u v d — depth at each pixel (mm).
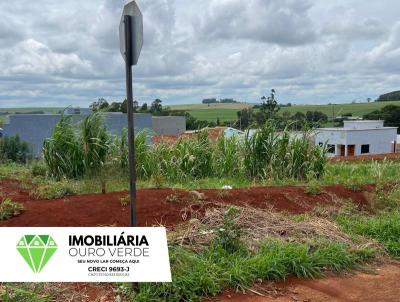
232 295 4824
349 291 5148
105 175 8078
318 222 6867
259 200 7688
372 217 7695
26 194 7547
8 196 7168
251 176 10680
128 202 6688
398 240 6609
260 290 4977
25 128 28016
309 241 6035
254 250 5668
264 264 5254
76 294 4531
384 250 6438
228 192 7723
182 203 6871
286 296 4910
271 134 10797
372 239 6633
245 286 4961
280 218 6754
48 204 6578
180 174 10352
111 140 9898
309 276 5418
